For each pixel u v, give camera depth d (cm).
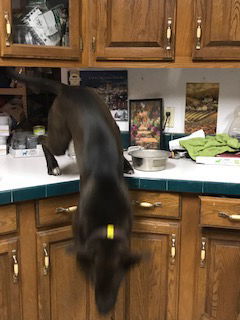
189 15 184
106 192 134
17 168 188
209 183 167
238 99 222
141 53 191
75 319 184
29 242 168
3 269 164
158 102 227
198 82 224
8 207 159
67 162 199
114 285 118
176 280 182
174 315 187
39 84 175
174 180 170
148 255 139
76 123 155
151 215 178
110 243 121
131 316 190
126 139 233
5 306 168
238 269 175
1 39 177
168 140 231
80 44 194
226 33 181
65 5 192
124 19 188
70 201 173
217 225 169
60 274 176
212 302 181
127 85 231
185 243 178
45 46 186
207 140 215
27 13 186
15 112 229
